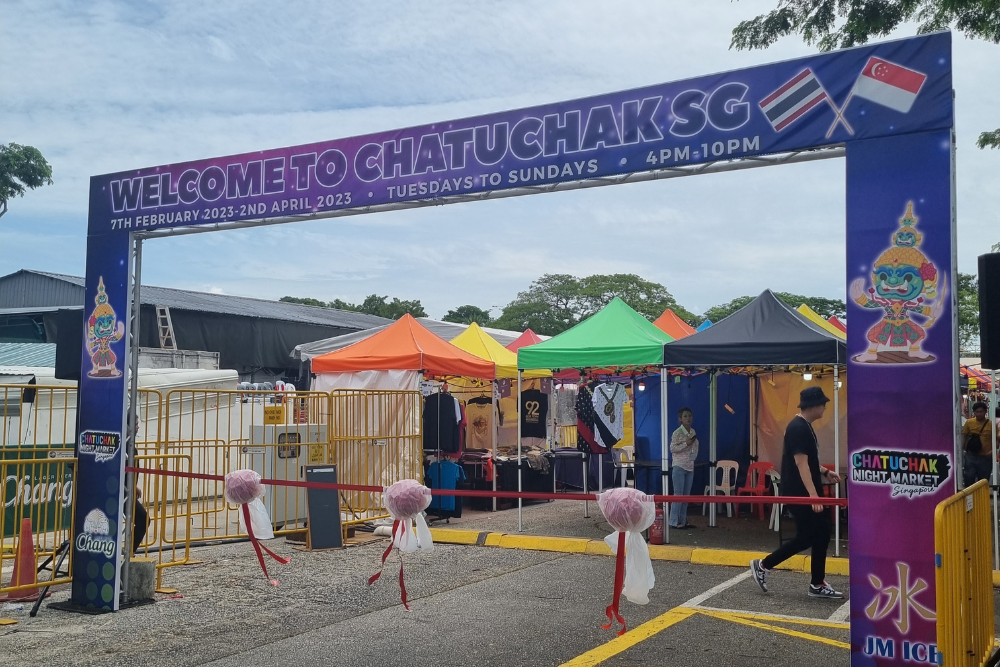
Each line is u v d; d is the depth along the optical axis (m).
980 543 4.83
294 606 7.63
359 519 11.70
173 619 7.18
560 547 10.55
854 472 4.58
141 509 8.77
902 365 4.49
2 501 7.75
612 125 5.60
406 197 6.45
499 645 6.38
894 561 4.46
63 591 8.26
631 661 5.99
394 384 13.75
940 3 11.86
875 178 4.62
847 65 4.74
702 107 5.25
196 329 26.77
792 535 11.14
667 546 10.20
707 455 13.80
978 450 11.57
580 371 13.71
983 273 4.61
